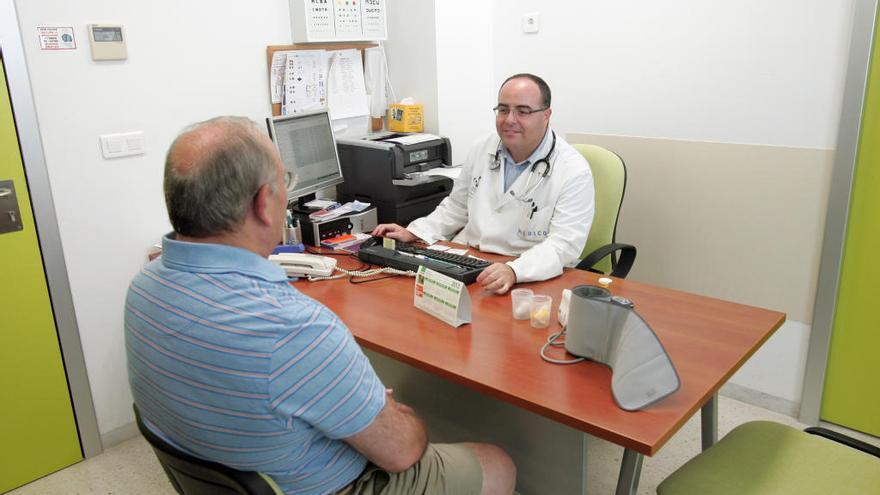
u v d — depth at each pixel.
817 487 1.33
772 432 1.50
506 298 1.82
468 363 1.44
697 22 2.42
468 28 3.07
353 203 2.64
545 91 2.18
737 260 2.51
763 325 1.60
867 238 2.17
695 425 2.44
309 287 1.94
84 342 2.32
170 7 2.34
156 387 1.05
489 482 1.45
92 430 2.38
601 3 2.67
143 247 2.42
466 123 3.21
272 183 1.10
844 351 2.32
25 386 2.20
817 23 2.14
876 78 2.05
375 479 1.25
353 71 3.03
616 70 2.70
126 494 2.18
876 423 2.30
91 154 2.22
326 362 1.03
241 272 1.06
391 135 3.02
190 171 1.02
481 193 2.37
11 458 2.21
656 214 2.69
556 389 1.33
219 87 2.54
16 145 2.05
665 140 2.60
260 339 1.00
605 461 2.21
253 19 2.61
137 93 2.31
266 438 1.03
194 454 1.08
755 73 2.32
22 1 2.00
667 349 1.48
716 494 1.32
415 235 2.39
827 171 2.21
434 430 1.88
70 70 2.13
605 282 1.91
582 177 2.19
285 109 2.76
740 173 2.42
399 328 1.64
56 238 2.18
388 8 3.14
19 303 2.14
